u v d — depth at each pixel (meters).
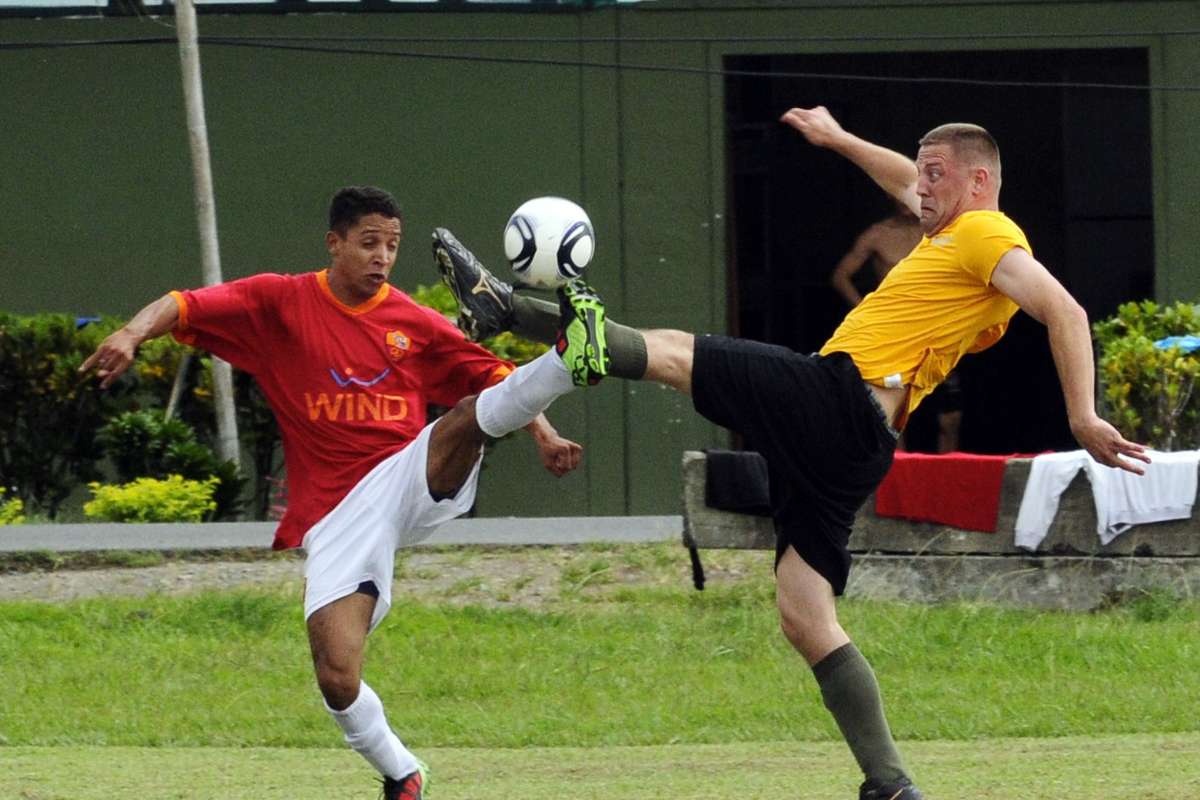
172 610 37.53
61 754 28.28
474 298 21.31
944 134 21.53
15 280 57.31
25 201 57.19
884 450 21.17
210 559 41.59
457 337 22.97
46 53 57.06
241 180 56.94
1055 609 36.94
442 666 34.16
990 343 22.47
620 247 56.88
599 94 56.69
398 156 56.97
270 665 34.66
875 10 56.25
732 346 20.98
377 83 56.81
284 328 22.47
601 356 20.30
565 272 21.22
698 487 37.41
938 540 37.50
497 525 44.19
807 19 56.41
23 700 32.31
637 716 30.95
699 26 56.50
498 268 57.06
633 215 56.84
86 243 57.19
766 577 39.22
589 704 32.09
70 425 53.84
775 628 35.78
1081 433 20.17
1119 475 36.53
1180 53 56.06
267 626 36.88
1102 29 56.16
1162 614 36.00
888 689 32.31
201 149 52.03
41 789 24.30
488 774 25.84
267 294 22.52
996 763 25.70
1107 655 33.75
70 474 54.09
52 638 36.12
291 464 22.55
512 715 31.27
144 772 26.06
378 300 22.73
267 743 29.78
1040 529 36.81
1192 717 30.22
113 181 57.16
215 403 52.56
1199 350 47.25
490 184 56.94
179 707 31.94
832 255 71.88
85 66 57.00
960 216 21.38
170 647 35.44
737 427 21.06
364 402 22.38
